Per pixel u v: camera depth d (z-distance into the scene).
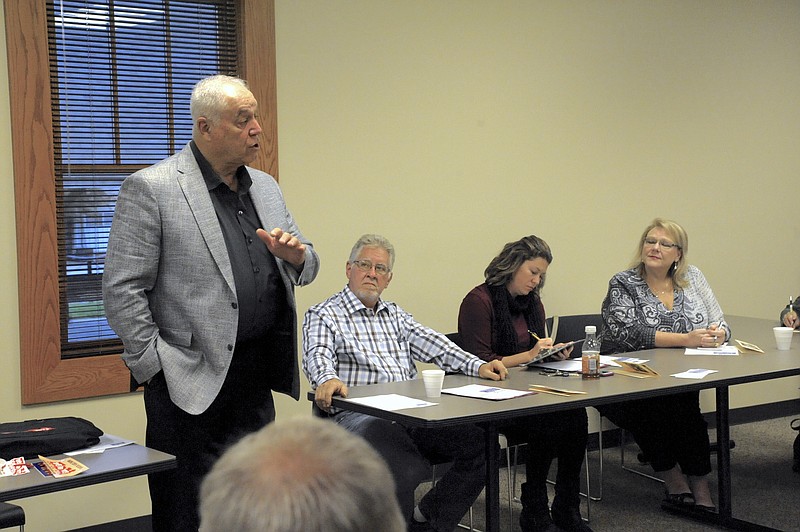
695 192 5.68
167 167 2.67
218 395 2.69
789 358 3.78
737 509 4.14
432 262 4.71
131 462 2.28
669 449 4.05
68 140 3.70
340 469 0.65
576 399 2.98
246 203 2.80
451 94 4.73
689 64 5.60
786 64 6.04
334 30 4.35
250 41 4.07
